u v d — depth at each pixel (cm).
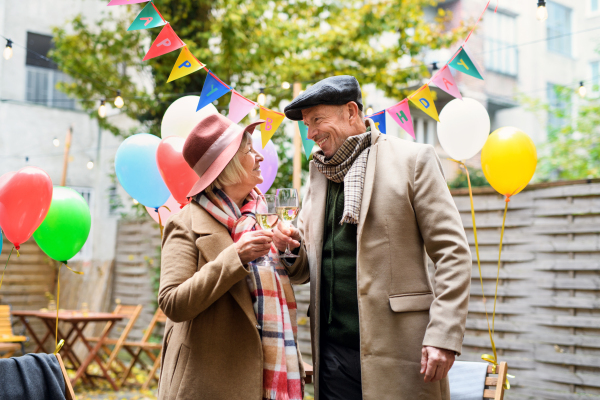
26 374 183
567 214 401
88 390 520
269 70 657
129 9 731
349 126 182
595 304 385
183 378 155
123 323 716
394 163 174
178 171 230
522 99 919
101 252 920
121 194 916
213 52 644
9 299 696
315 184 193
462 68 212
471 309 447
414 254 168
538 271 415
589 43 1074
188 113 262
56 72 948
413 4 673
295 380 163
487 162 240
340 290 175
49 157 916
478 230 447
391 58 663
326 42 655
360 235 168
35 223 234
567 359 394
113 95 701
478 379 190
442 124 246
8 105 888
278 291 169
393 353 161
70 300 730
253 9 629
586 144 812
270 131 229
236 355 157
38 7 924
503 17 1055
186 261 161
